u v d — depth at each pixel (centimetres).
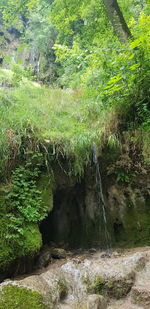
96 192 393
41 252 320
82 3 731
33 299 214
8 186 320
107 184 386
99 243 380
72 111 501
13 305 210
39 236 304
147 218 358
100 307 222
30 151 354
